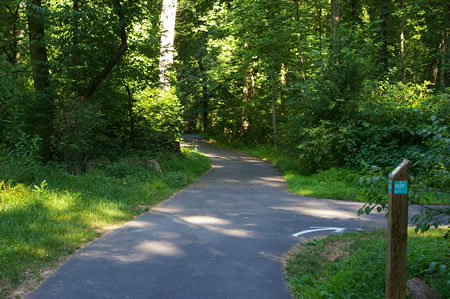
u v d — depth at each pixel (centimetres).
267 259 619
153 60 2008
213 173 2061
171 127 2112
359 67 1806
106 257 617
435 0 2858
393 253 377
